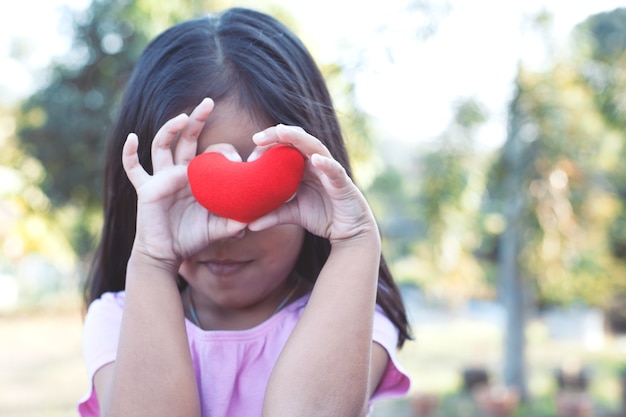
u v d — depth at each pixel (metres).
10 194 7.95
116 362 0.81
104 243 1.11
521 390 5.68
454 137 4.43
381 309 1.06
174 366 0.80
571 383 6.32
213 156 0.82
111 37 6.50
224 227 0.82
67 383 6.93
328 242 1.04
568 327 10.16
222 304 0.93
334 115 1.05
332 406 0.78
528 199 4.47
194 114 0.84
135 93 0.98
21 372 7.47
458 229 4.68
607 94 4.11
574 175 4.46
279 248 0.89
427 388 6.55
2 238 9.30
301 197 0.85
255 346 0.98
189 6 3.71
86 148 7.05
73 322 11.42
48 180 7.34
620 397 6.00
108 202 1.09
